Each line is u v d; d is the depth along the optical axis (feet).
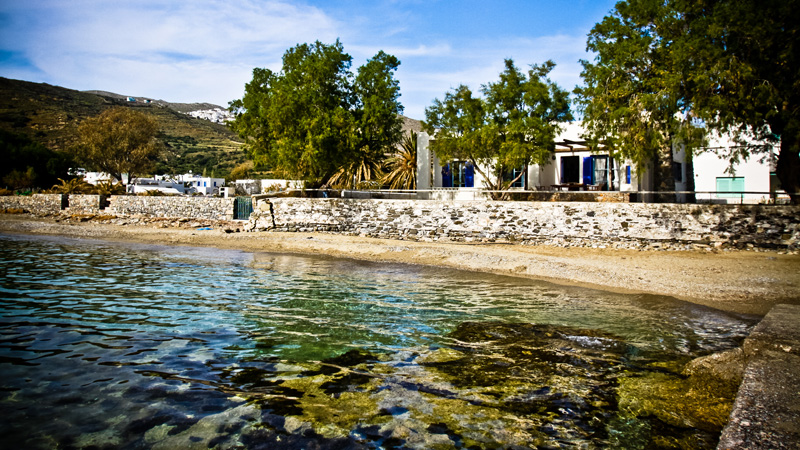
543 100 74.08
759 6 49.67
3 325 27.61
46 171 195.72
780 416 12.72
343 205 79.92
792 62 50.70
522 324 29.99
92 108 495.00
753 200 90.07
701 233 59.41
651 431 15.31
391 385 19.52
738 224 58.03
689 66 54.95
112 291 38.65
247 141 100.01
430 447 14.40
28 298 35.19
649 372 21.07
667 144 62.23
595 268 49.88
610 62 63.77
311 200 82.33
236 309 33.17
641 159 61.77
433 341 26.04
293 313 32.37
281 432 15.31
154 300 35.50
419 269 54.44
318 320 30.55
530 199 80.33
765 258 53.21
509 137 72.54
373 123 87.71
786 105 53.21
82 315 30.40
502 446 14.46
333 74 88.58
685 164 96.58
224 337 26.11
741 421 12.44
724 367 19.95
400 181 106.73
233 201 101.76
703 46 52.85
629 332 28.19
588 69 66.13
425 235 73.97
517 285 44.78
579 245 65.10
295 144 82.33
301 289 41.52
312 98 85.56
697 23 53.62
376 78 90.58
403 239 75.25
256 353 23.48
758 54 51.13
